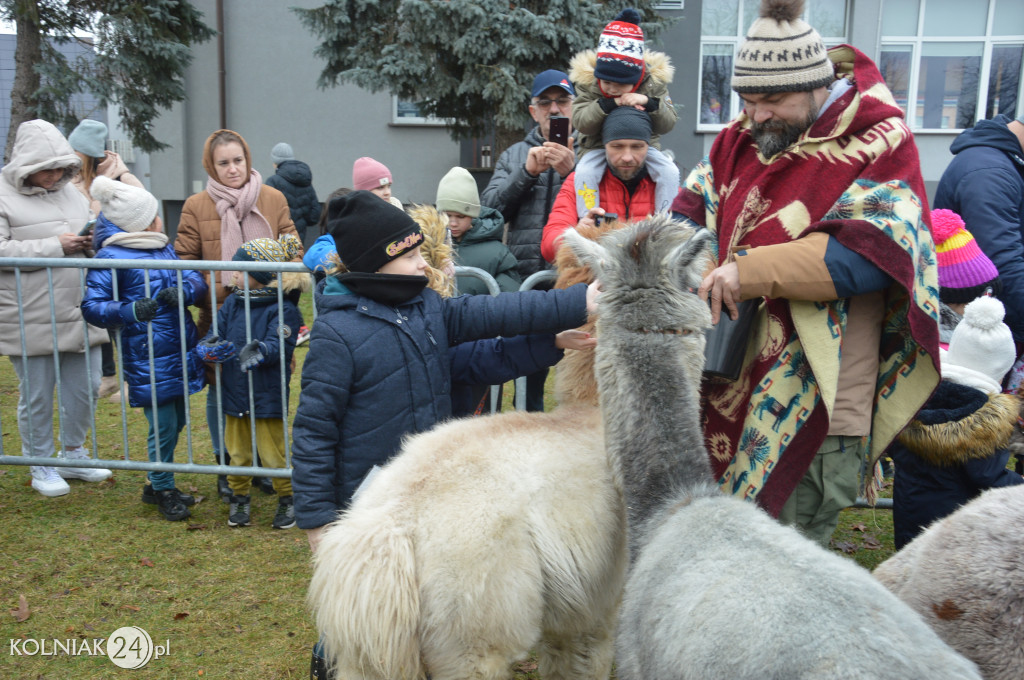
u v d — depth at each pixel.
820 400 2.51
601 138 3.90
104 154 6.58
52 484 4.95
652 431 2.11
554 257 3.66
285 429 4.45
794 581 1.53
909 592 2.00
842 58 2.73
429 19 9.71
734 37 14.06
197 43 13.29
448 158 15.12
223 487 4.98
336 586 2.09
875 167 2.44
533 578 2.18
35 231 4.84
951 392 2.95
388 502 2.18
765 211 2.61
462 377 2.97
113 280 4.45
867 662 1.36
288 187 10.09
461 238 4.48
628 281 2.23
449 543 2.10
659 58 3.91
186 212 5.60
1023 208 4.22
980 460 2.91
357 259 2.65
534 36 9.73
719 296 2.43
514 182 4.60
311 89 14.96
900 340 2.60
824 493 2.63
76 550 4.17
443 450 2.27
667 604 1.66
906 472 3.16
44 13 11.91
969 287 3.89
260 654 3.25
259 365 4.43
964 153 4.29
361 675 2.14
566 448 2.34
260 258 4.67
